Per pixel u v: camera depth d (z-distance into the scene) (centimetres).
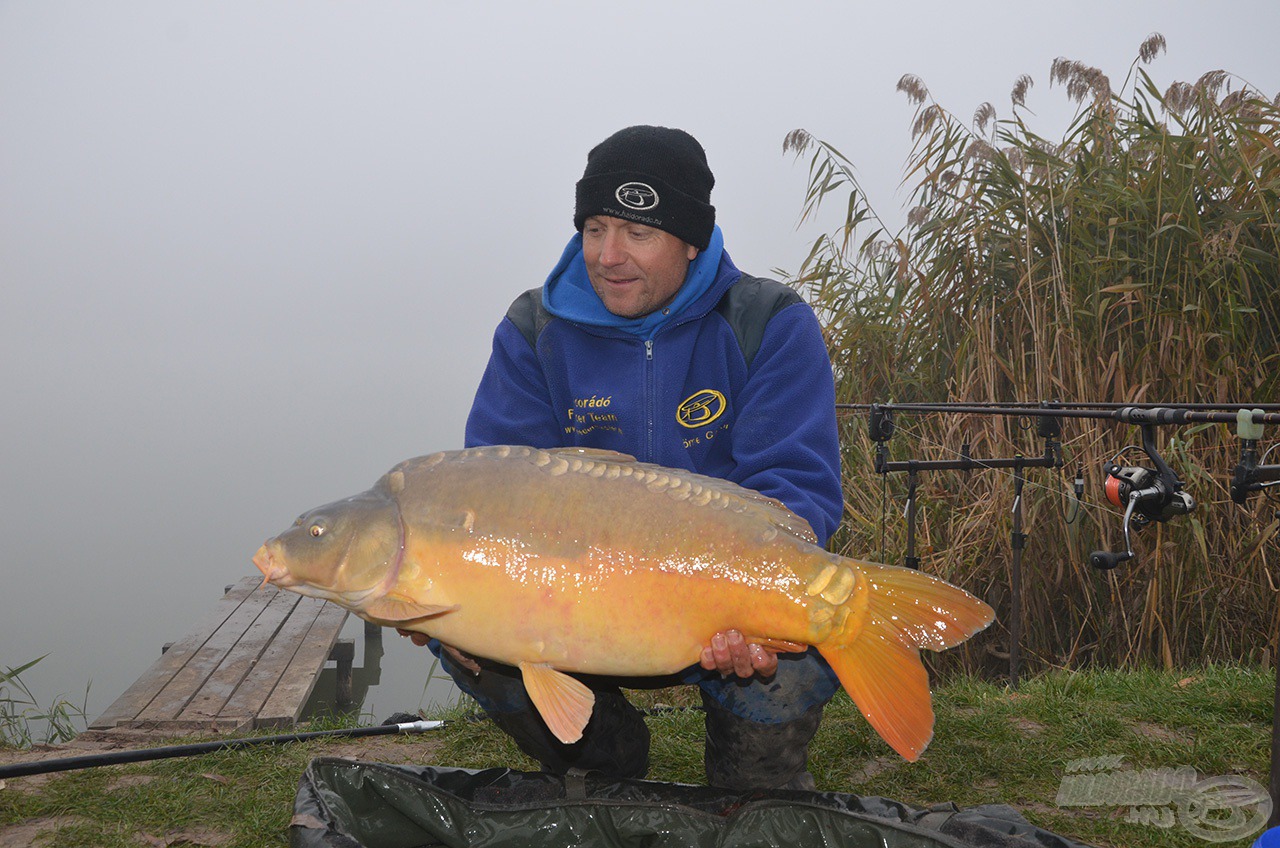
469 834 220
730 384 237
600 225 231
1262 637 467
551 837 218
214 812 257
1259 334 509
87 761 270
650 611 176
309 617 666
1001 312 557
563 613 176
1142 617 473
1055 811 253
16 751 336
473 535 177
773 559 174
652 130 231
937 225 574
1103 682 370
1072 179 552
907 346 588
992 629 516
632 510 178
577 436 244
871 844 205
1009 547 509
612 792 222
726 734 221
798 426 226
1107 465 299
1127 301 504
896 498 539
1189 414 271
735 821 212
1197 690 342
